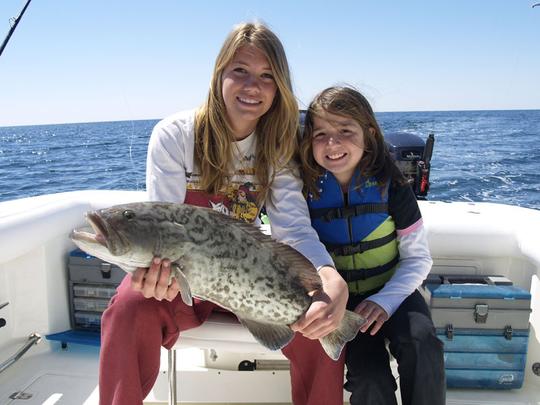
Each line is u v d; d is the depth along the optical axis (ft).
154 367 6.41
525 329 8.65
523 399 8.58
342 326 6.43
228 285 6.01
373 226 7.97
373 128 8.09
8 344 9.55
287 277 6.29
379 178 8.02
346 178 8.18
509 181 39.73
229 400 8.28
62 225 10.16
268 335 6.24
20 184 45.68
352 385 6.58
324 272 6.75
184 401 8.29
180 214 5.81
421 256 7.90
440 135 86.48
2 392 8.53
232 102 7.16
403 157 14.15
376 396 6.37
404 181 8.14
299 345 6.67
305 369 6.77
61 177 48.67
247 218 7.83
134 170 50.72
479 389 8.86
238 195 7.80
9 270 9.48
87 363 9.57
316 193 8.19
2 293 9.38
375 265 8.05
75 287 10.38
